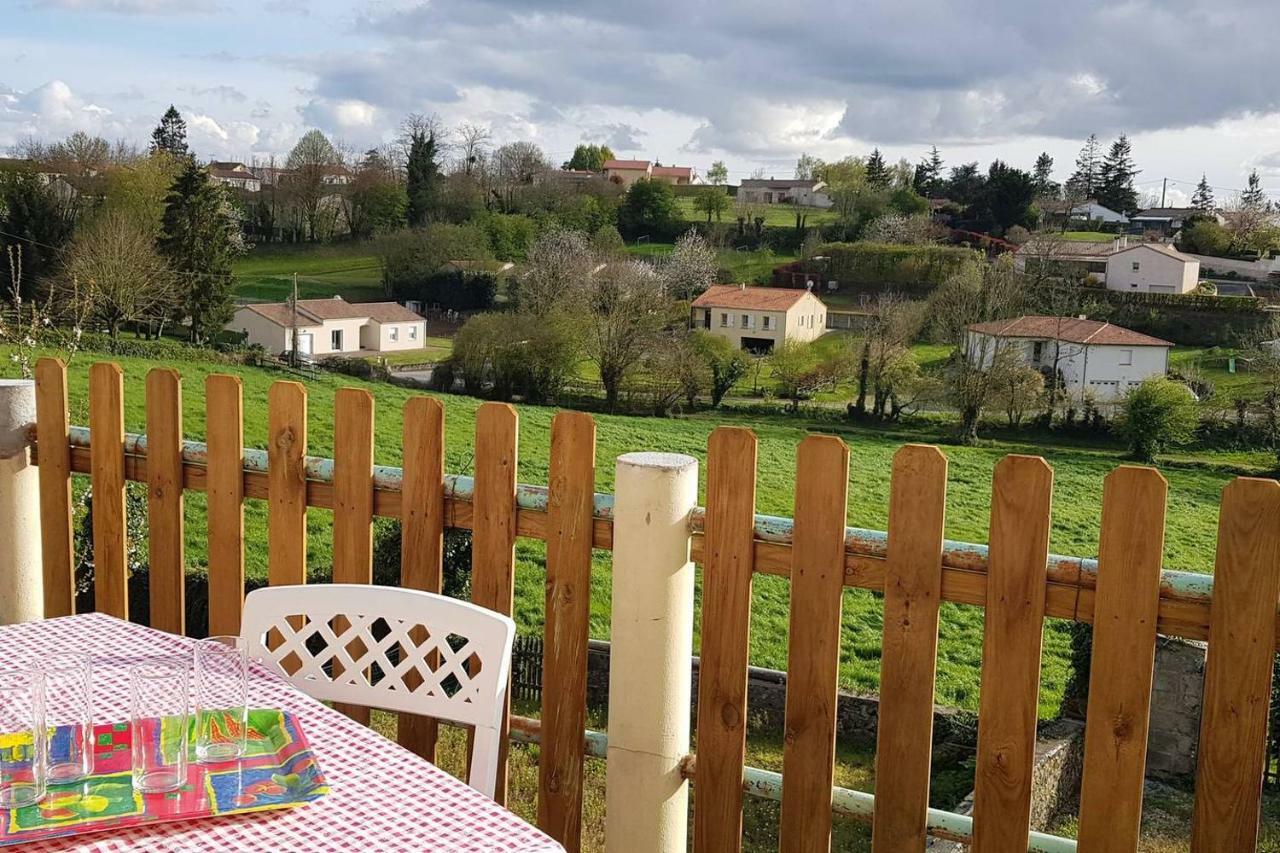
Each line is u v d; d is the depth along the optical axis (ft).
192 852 5.24
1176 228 341.00
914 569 7.72
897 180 387.34
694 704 36.14
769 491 99.25
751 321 229.86
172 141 345.31
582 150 472.44
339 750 6.40
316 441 94.89
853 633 54.39
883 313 188.75
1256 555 6.76
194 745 6.16
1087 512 103.19
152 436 10.94
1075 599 7.38
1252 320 208.85
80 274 160.66
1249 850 7.01
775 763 32.78
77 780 5.90
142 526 37.63
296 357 172.55
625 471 8.45
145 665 5.89
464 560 36.35
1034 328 185.57
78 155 221.05
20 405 11.46
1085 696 31.76
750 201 370.53
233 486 10.53
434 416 9.47
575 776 9.27
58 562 11.78
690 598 8.65
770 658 54.24
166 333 184.85
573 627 9.05
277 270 264.52
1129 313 213.66
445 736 23.49
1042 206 338.34
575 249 213.46
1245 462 143.02
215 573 10.76
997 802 7.68
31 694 5.68
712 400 169.07
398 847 5.34
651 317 169.37
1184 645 28.50
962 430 159.63
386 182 282.97
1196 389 174.40
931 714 7.80
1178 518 98.37
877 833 8.09
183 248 188.34
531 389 164.76
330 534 63.10
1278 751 28.50
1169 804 26.76
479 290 242.37
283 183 282.97
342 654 8.09
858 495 107.34
